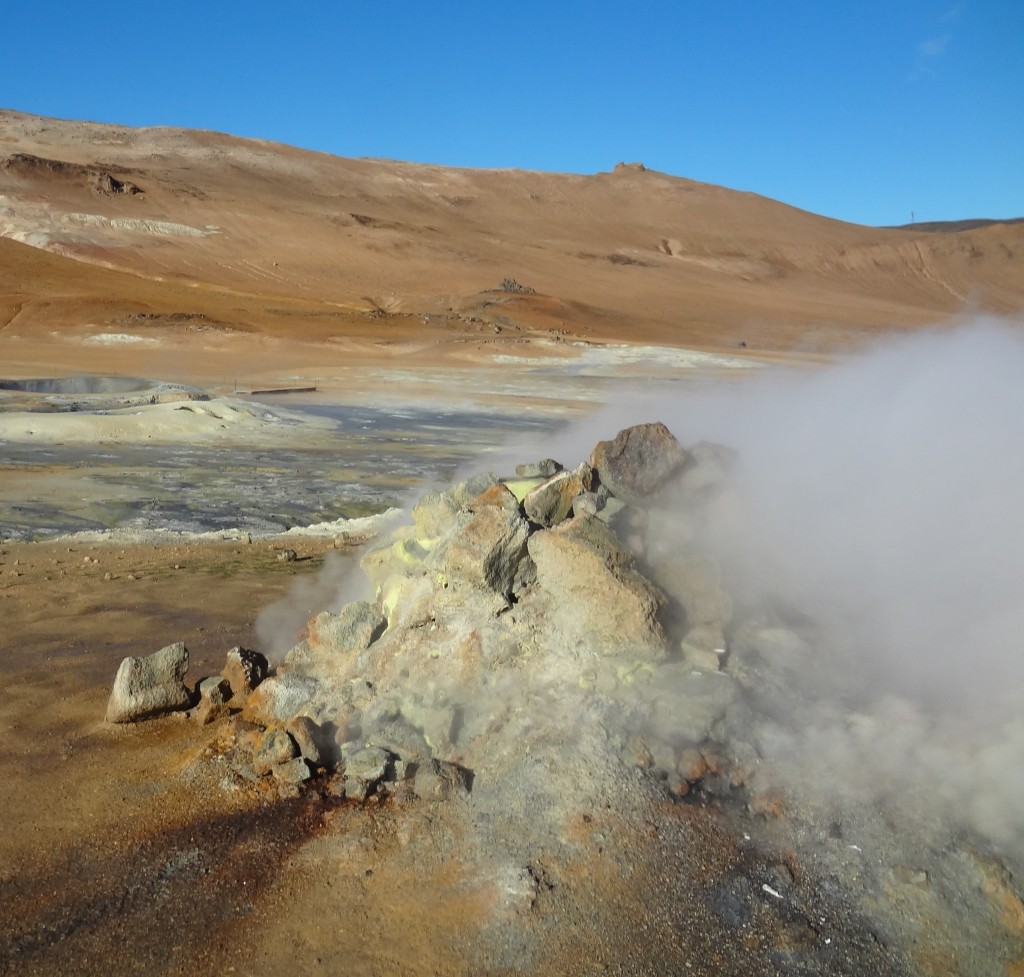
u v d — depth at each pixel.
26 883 3.21
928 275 110.50
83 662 5.45
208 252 76.62
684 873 3.14
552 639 3.92
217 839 3.43
